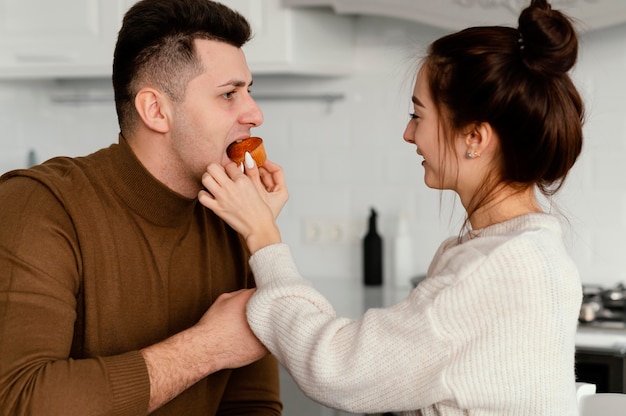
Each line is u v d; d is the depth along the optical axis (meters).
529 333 1.13
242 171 1.45
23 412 1.19
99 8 2.90
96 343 1.35
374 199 3.06
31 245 1.26
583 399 1.42
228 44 1.42
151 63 1.40
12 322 1.22
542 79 1.20
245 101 1.45
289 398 2.50
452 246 1.33
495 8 2.39
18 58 3.01
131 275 1.39
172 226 1.45
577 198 2.78
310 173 3.13
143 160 1.43
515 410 1.15
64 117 3.44
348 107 3.06
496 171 1.26
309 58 2.79
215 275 1.53
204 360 1.31
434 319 1.16
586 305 2.45
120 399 1.22
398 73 2.98
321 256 3.15
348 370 1.19
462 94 1.22
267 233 1.33
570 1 2.34
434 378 1.16
